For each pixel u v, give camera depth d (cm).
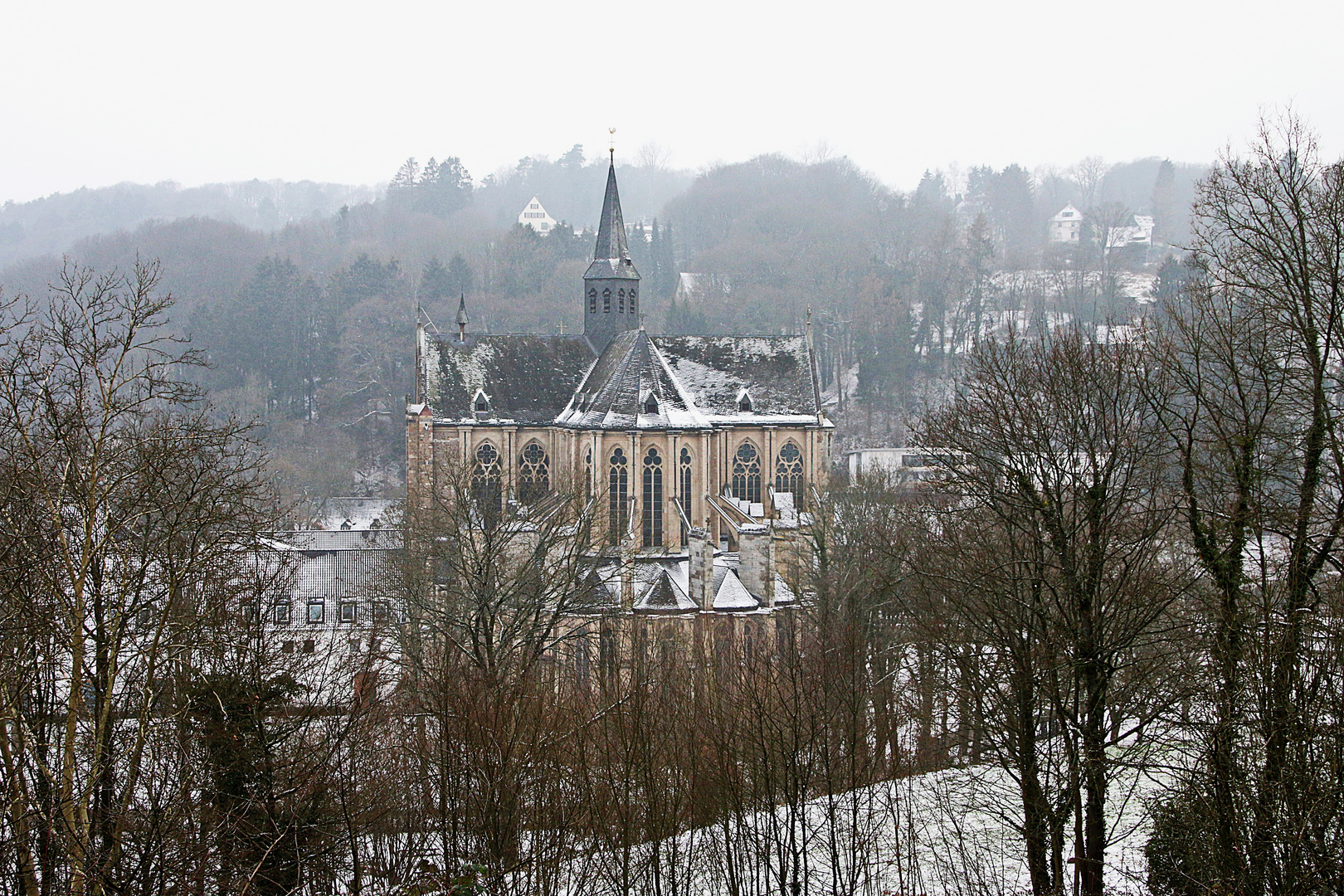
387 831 4862
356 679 5888
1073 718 4312
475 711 4612
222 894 3888
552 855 4378
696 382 10538
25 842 3428
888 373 19838
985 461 5250
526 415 10512
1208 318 5562
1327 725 3516
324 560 9281
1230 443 4191
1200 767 4172
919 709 6688
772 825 4628
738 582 8975
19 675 3650
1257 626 3716
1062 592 4766
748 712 5038
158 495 4366
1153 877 4075
